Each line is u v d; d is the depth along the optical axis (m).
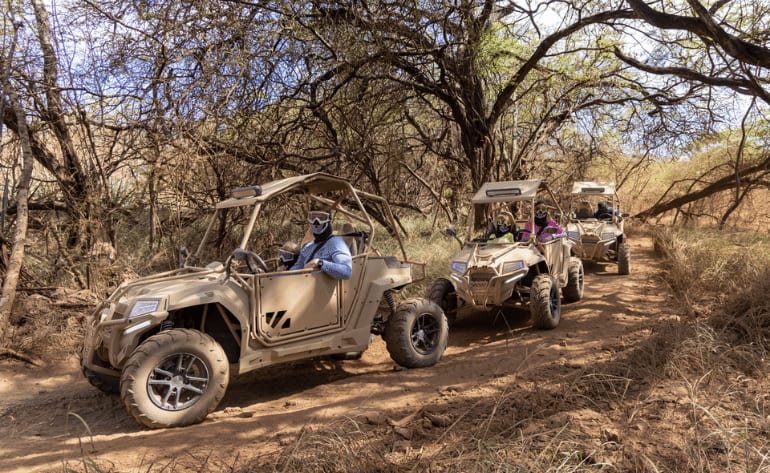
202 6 8.26
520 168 14.06
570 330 6.70
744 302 5.78
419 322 5.70
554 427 3.54
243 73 8.76
